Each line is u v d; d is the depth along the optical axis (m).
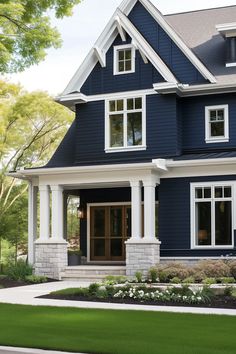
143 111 23.69
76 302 15.23
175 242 22.28
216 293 15.76
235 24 23.38
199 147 23.58
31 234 24.22
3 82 35.75
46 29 18.91
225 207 21.73
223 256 21.30
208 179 21.91
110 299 15.65
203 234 22.03
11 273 22.17
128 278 20.22
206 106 23.64
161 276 18.86
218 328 11.02
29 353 9.07
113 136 24.28
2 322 11.88
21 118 35.94
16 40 18.62
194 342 9.62
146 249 21.33
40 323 11.73
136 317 12.50
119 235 25.48
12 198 38.53
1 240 40.66
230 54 23.88
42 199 23.23
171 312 13.23
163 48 24.22
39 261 22.73
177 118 23.44
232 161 21.12
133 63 24.03
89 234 26.00
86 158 24.41
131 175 21.94
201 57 24.89
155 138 23.42
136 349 9.09
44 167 24.30
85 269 22.38
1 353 9.09
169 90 22.94
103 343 9.57
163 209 22.55
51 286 19.75
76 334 10.45
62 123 36.84
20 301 15.52
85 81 24.83
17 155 37.59
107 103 24.33
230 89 22.97
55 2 18.62
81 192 26.31
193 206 22.11
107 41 24.44
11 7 17.45
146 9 24.58
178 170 22.30
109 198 25.77
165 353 8.80
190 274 18.83
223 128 23.44
